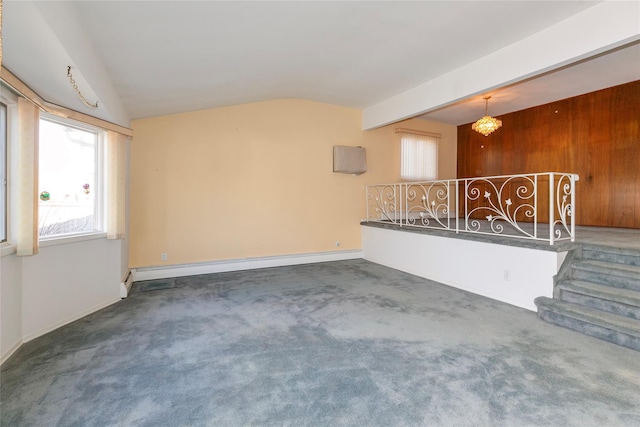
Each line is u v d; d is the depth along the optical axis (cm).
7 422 168
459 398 186
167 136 464
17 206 247
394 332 277
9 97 238
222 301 361
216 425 166
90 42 242
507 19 296
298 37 309
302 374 213
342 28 301
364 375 211
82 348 250
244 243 516
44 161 292
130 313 325
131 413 175
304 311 329
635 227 476
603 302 276
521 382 201
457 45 347
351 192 605
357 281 443
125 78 319
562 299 304
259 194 525
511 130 635
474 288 388
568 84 479
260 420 170
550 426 163
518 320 300
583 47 286
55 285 288
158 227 461
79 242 314
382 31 312
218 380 207
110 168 345
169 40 265
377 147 630
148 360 232
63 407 180
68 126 313
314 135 567
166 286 418
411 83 469
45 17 158
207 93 418
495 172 667
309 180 565
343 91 506
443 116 659
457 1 265
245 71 375
